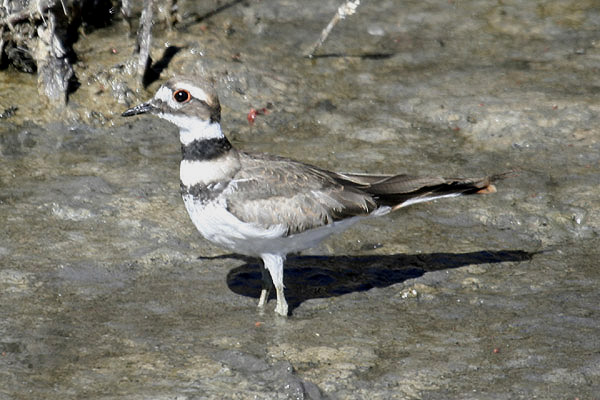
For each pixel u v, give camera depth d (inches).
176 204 569.0
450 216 568.4
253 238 447.5
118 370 413.7
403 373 415.2
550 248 534.9
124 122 664.4
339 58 759.1
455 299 483.2
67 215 549.0
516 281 499.5
